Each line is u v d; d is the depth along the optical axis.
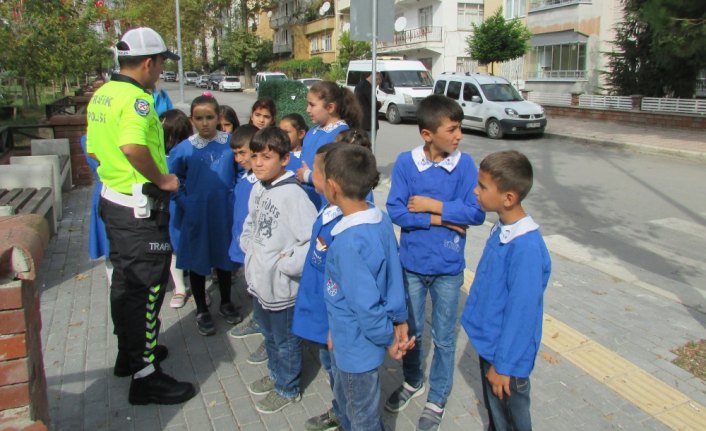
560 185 9.49
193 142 4.08
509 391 2.23
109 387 3.39
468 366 3.70
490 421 2.59
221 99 34.03
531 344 2.20
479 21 31.20
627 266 5.64
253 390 3.35
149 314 3.11
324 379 3.52
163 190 3.01
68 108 16.08
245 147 3.59
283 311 3.04
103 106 2.86
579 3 23.25
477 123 16.19
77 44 14.52
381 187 9.23
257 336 4.08
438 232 2.86
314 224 2.78
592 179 9.93
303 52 49.38
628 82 19.16
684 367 3.65
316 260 2.73
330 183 2.33
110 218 2.98
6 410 1.95
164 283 3.15
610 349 3.88
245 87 47.97
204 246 3.98
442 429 3.04
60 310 4.45
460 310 4.51
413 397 3.29
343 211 2.39
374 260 2.28
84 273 5.25
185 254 4.02
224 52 47.75
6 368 1.92
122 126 2.80
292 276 3.00
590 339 4.01
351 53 34.41
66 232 6.54
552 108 19.83
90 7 15.30
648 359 3.75
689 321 4.32
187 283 5.07
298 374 3.20
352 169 2.27
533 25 25.89
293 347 3.13
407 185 2.94
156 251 3.02
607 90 20.36
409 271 2.97
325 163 2.35
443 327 2.95
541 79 25.72
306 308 2.80
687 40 7.23
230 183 4.09
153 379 3.21
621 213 7.71
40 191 6.06
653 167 10.93
